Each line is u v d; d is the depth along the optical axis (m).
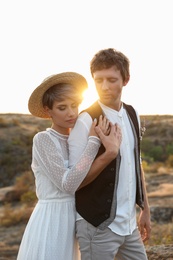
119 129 3.87
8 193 22.34
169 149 39.09
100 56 3.85
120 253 4.13
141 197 4.09
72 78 3.95
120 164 3.92
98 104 3.98
